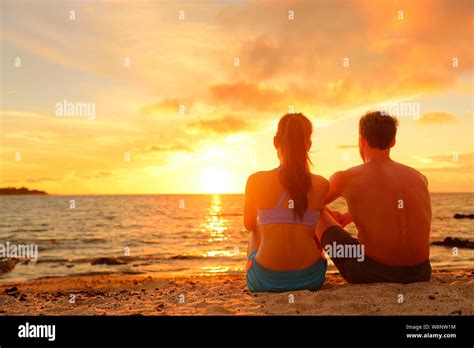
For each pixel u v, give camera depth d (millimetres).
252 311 3562
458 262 12844
